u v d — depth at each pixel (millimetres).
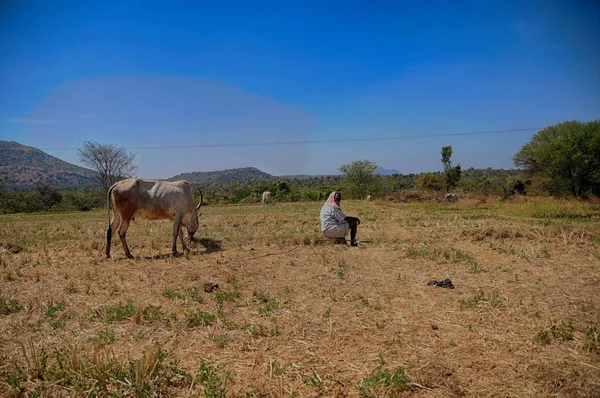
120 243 11617
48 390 3641
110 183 46188
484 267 7684
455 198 30375
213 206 35406
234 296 6164
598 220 15047
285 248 10070
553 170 30469
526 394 3447
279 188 48438
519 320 5012
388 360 4055
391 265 8023
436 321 5062
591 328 4570
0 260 8805
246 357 4211
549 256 8438
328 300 5930
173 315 5332
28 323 5234
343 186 44719
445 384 3602
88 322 5254
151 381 3592
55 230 16250
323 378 3746
